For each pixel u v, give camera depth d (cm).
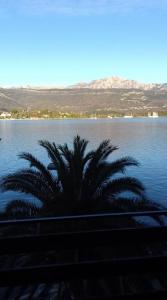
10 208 1716
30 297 1368
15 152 9812
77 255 380
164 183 5800
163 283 1052
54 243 251
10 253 247
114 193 1738
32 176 1789
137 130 18450
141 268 259
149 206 1669
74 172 1736
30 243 248
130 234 255
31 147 10988
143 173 6638
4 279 249
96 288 1261
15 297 1375
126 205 1689
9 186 1764
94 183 1731
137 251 1047
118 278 1275
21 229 1152
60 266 254
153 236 259
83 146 1838
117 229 257
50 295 1345
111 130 18312
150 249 945
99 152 1792
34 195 1769
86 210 1688
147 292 260
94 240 253
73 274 254
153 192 5300
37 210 1741
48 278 252
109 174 1758
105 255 1138
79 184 1730
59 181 1806
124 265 258
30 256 1220
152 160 8194
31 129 19975
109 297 259
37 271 252
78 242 252
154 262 261
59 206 1697
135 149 10244
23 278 250
